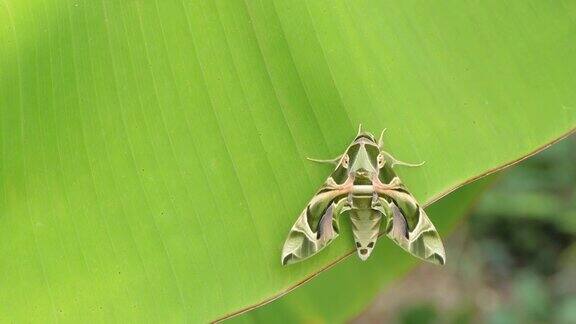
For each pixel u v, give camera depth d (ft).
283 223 1.94
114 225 1.93
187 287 1.92
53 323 1.91
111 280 1.92
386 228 1.98
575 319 3.84
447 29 1.95
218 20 1.97
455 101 1.94
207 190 1.94
